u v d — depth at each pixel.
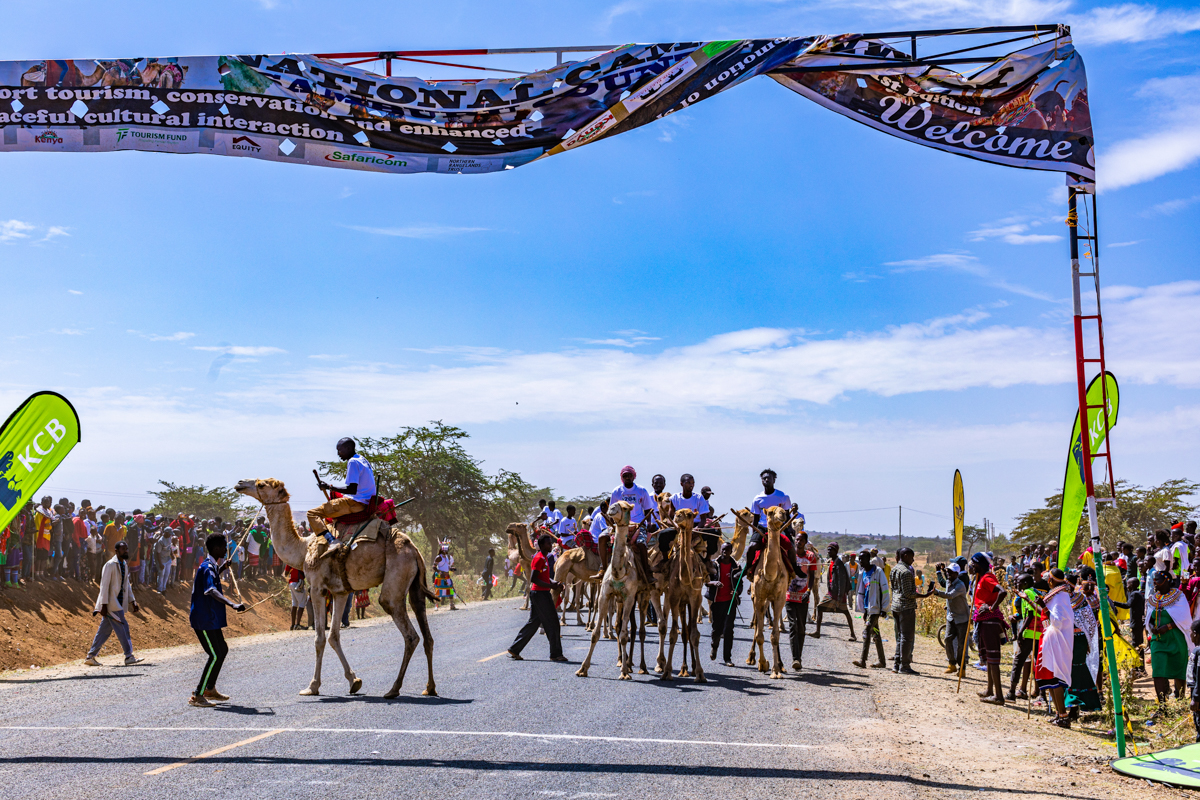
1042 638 11.48
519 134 8.77
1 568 17.81
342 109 8.67
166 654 17.78
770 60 8.75
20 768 7.67
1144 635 17.23
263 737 8.81
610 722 9.72
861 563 16.19
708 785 7.25
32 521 18.88
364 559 11.35
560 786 7.12
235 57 8.59
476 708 10.45
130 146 8.66
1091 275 8.99
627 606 13.09
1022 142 8.77
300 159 8.81
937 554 88.88
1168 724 11.24
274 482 11.81
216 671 10.98
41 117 8.55
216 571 11.19
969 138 8.82
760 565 13.91
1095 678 11.47
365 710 10.32
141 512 22.23
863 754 8.56
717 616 15.51
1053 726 11.00
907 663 15.29
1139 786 7.71
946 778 7.85
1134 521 51.34
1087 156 8.72
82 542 20.81
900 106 8.88
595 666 14.47
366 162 8.80
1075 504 11.18
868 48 8.77
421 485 57.81
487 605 32.03
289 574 12.56
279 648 18.19
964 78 8.80
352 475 11.74
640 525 13.55
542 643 17.97
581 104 8.76
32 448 12.45
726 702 11.21
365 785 7.07
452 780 7.25
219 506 55.78
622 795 6.91
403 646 17.61
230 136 8.66
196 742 8.62
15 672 15.06
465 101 8.70
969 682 14.39
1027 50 8.75
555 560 21.77
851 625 20.19
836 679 13.83
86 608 19.55
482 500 60.47
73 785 7.07
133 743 8.63
